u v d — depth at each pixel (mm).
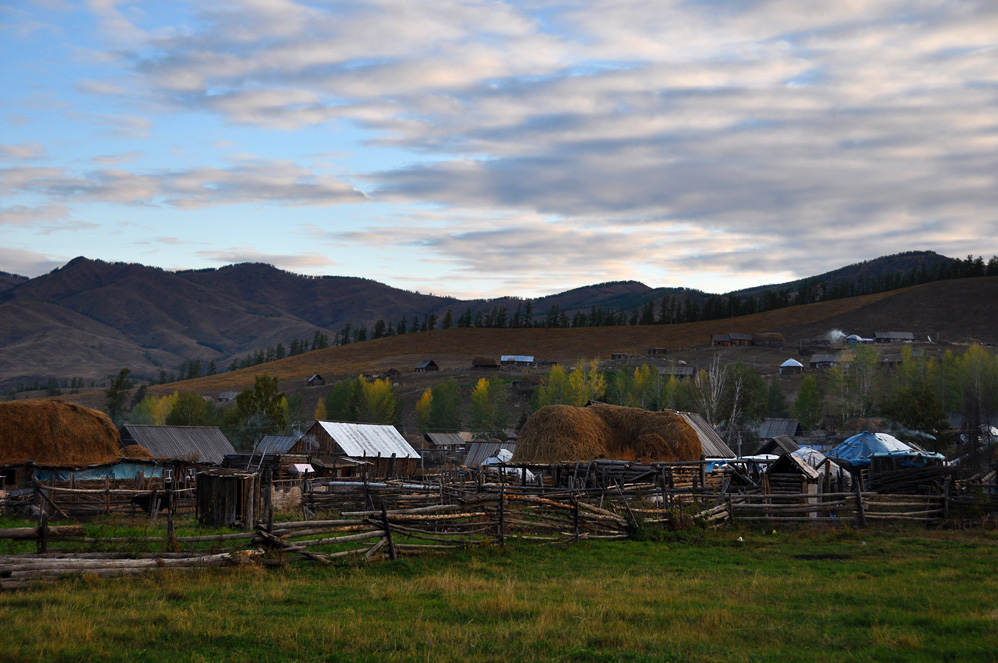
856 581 16297
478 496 20562
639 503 29188
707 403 103938
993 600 13727
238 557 14398
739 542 23594
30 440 37188
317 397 184875
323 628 10211
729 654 9805
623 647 9984
